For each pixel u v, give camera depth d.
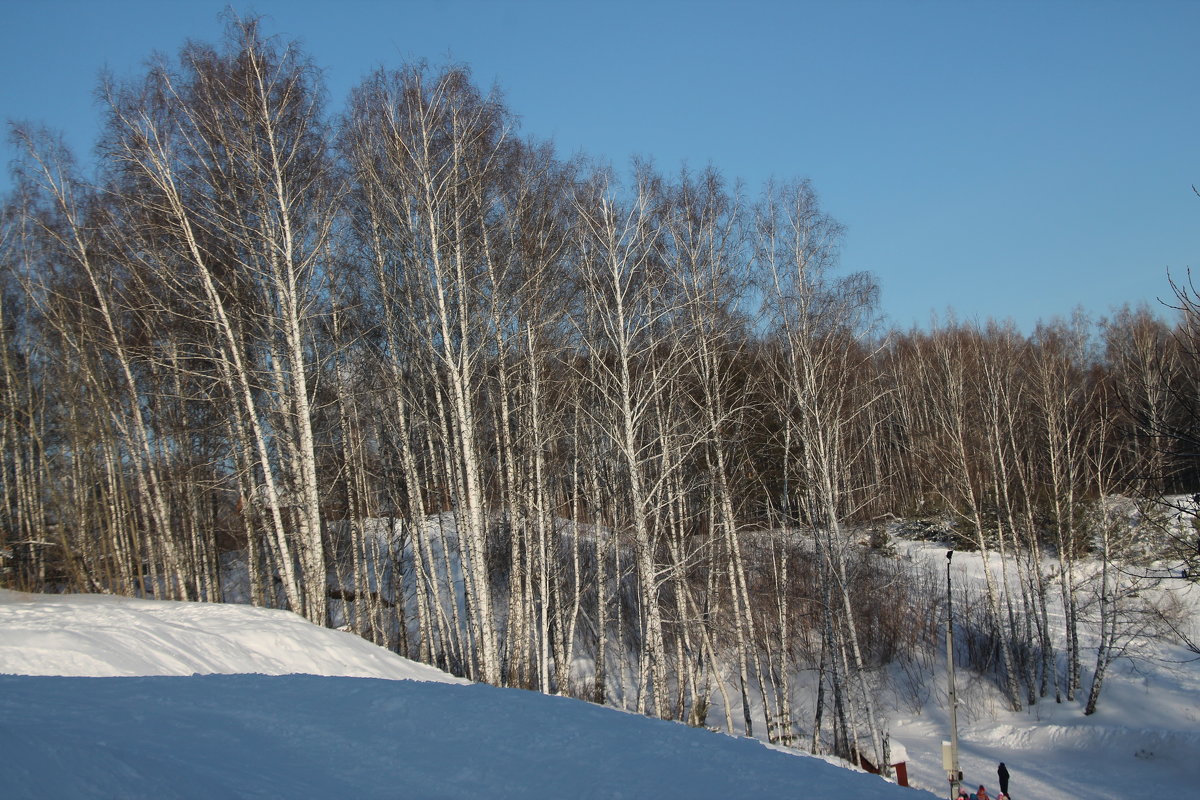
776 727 23.14
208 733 6.96
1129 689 25.78
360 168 19.88
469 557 19.92
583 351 21.66
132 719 7.06
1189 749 21.59
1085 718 24.83
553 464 22.48
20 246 24.72
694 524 24.19
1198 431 14.04
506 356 21.16
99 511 24.17
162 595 23.66
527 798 6.05
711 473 21.86
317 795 5.64
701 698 22.61
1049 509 29.28
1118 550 25.86
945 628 29.33
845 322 23.09
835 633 21.81
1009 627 28.27
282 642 15.09
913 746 24.61
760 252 22.39
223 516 28.09
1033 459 30.02
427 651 21.38
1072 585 26.36
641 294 20.50
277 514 18.23
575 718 8.55
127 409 23.17
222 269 19.02
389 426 22.19
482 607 17.66
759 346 22.97
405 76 19.23
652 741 7.74
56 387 24.56
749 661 26.78
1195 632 26.75
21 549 24.11
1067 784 21.30
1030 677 26.28
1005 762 23.14
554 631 23.25
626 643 25.83
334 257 20.52
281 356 19.94
